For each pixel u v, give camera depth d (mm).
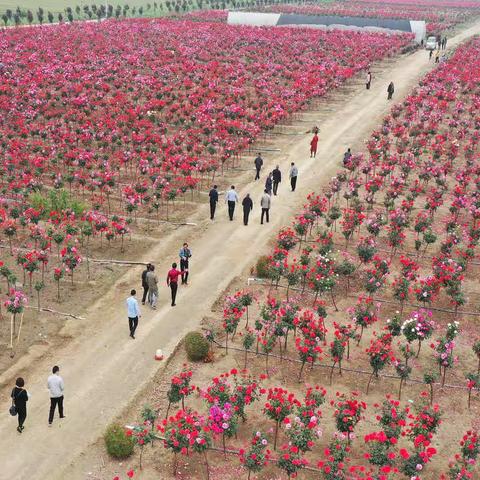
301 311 24594
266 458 16219
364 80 68938
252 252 29875
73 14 125062
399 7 158625
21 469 17281
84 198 36656
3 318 24125
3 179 39312
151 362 21812
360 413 18047
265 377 20844
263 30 97000
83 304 25453
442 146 42656
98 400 19969
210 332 22000
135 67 69438
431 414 17203
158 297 25969
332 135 49062
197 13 124688
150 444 18172
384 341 20453
